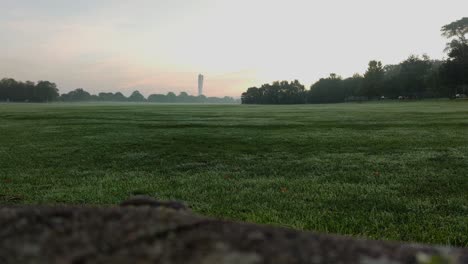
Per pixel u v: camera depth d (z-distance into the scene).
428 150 12.84
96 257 1.36
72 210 1.80
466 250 1.75
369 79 105.69
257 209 6.34
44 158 12.59
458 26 90.19
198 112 48.62
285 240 1.55
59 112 48.84
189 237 1.53
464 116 29.67
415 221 5.57
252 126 24.23
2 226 1.61
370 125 23.38
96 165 11.27
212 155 12.78
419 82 96.00
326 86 131.38
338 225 5.32
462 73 75.62
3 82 188.62
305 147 14.30
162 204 2.13
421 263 1.22
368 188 7.76
